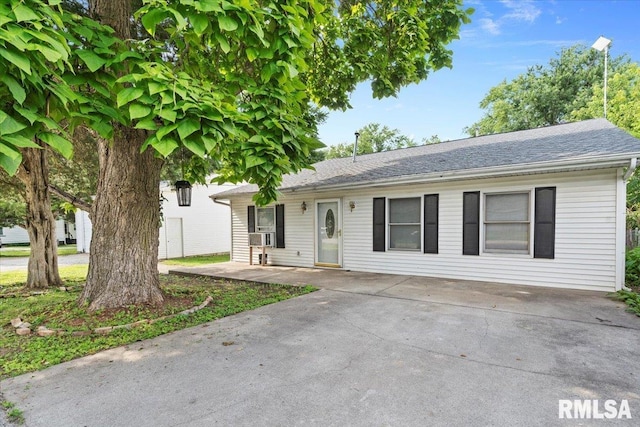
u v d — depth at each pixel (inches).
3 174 297.0
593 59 909.8
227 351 133.9
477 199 275.4
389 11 250.7
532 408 90.8
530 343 137.2
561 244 243.3
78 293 263.3
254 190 428.1
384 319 173.9
